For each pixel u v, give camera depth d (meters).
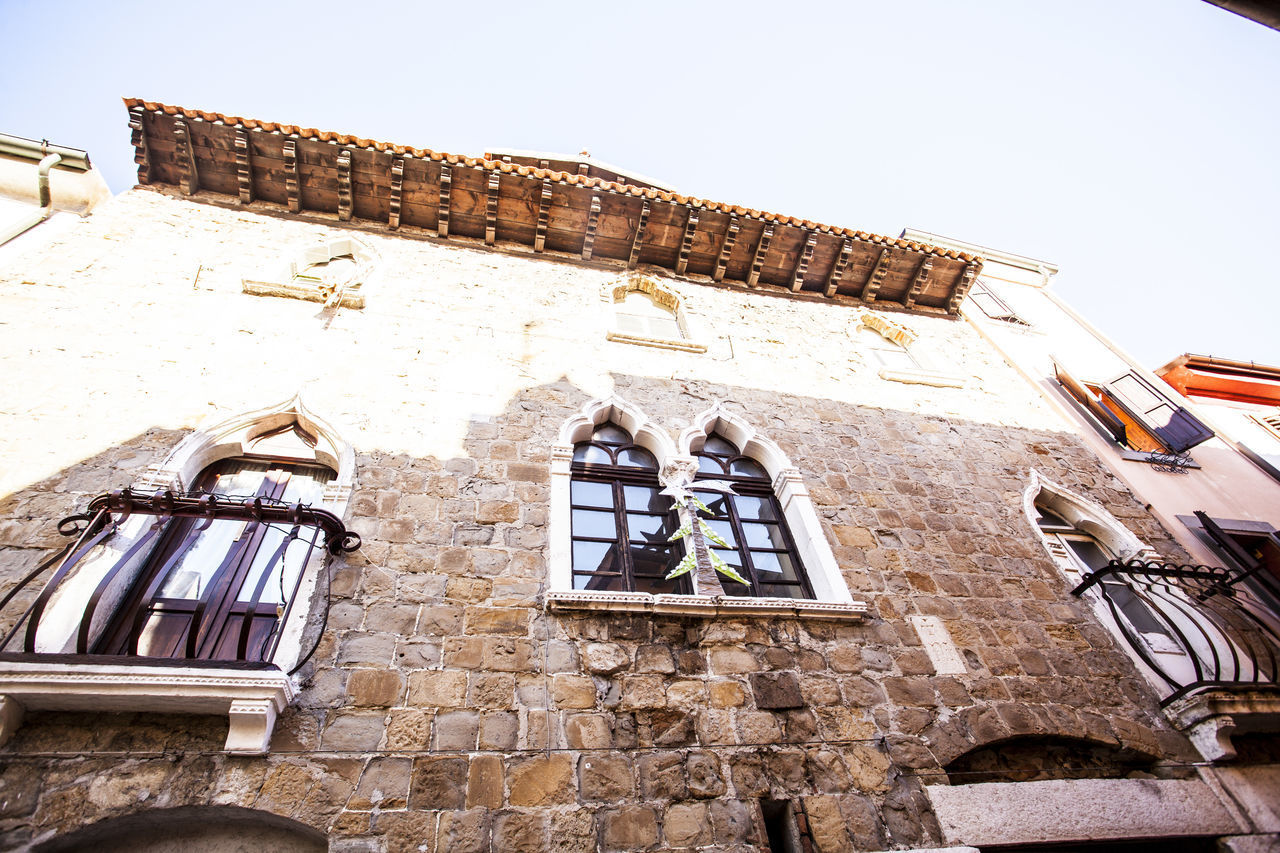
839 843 4.52
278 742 4.15
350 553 5.33
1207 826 5.17
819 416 8.70
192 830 3.89
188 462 5.67
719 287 11.09
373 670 4.66
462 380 7.50
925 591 6.59
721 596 5.70
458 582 5.40
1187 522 8.58
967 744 5.34
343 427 6.47
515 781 4.31
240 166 9.13
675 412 7.96
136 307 7.11
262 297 7.84
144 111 8.72
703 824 4.39
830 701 5.36
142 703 3.94
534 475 6.57
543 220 10.20
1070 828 4.93
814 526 6.87
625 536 6.45
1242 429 11.70
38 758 3.74
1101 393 11.09
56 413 5.74
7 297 6.63
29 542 4.78
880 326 11.47
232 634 4.75
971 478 8.34
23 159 8.11
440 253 9.70
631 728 4.79
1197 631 6.96
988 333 12.09
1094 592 7.11
